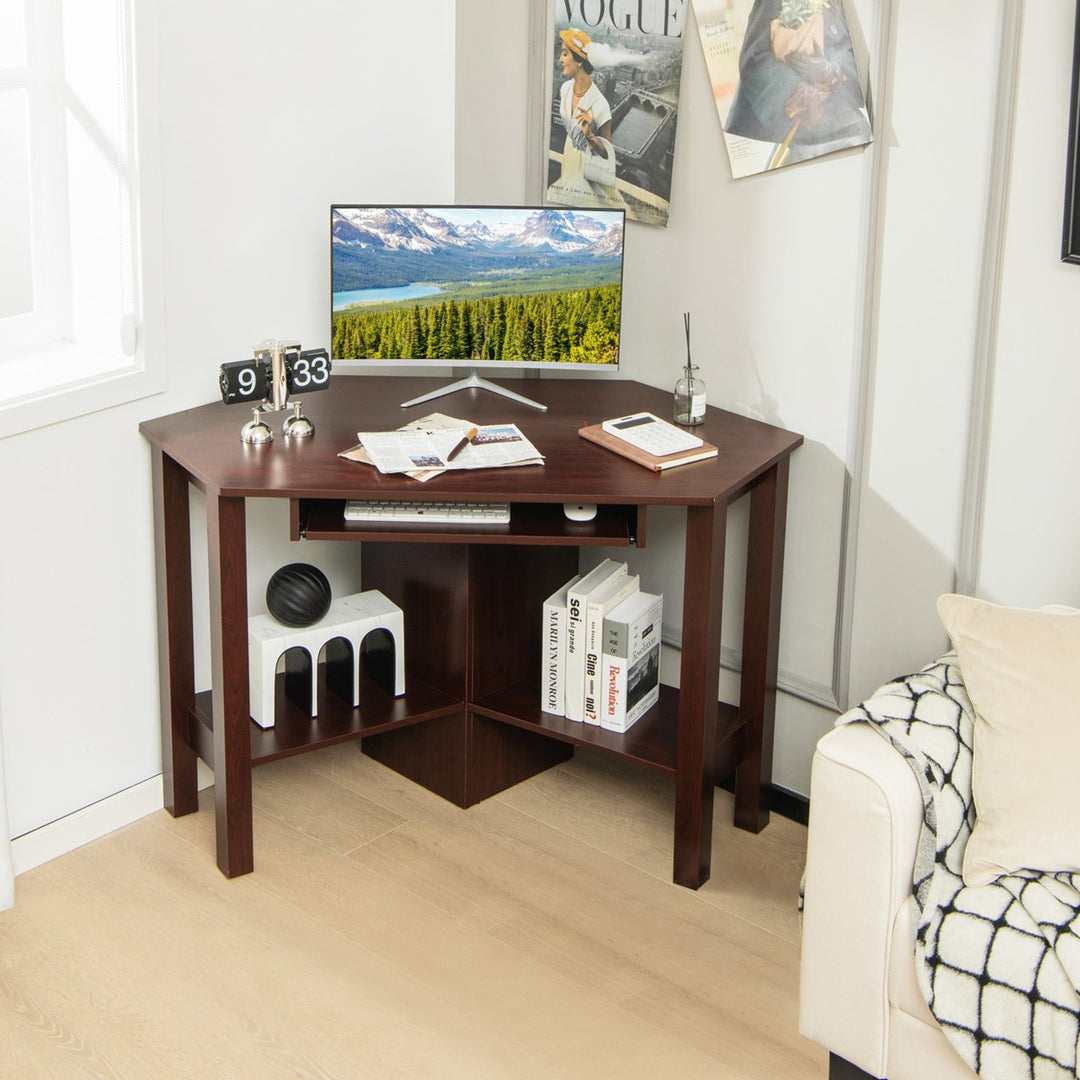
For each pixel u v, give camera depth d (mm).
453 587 2676
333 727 2605
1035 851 1829
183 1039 2102
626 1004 2211
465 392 2846
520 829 2703
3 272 2686
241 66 2605
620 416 2676
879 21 2316
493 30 2904
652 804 2811
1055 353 2240
